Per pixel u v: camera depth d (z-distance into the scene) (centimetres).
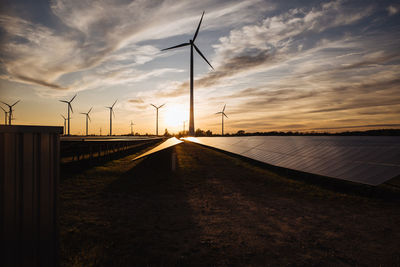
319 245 679
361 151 1406
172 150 4353
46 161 454
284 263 582
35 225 431
